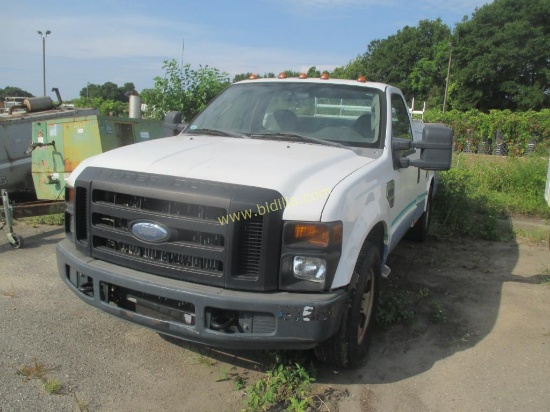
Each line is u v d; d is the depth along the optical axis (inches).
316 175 119.8
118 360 138.3
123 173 121.7
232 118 172.7
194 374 133.5
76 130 258.1
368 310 142.1
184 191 111.0
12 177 290.0
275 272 110.3
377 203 133.4
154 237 114.9
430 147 148.0
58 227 265.4
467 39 1865.2
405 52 2391.7
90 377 129.3
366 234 123.0
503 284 208.4
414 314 173.5
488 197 357.7
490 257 246.4
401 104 193.3
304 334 108.4
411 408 122.2
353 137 157.5
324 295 110.3
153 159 126.2
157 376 131.7
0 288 180.5
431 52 2342.5
